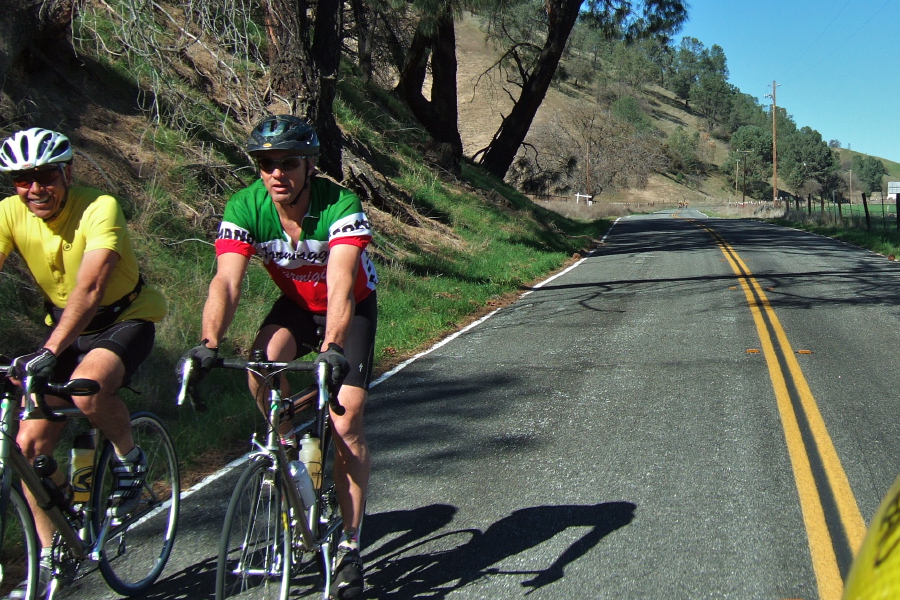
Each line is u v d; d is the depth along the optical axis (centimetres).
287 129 308
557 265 1778
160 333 723
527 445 544
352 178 1574
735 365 761
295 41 1316
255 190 329
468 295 1267
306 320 353
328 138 1405
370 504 450
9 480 292
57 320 364
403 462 518
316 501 325
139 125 1132
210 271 938
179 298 831
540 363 797
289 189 312
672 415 605
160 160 1082
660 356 810
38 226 337
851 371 727
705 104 19900
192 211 1032
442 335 988
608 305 1163
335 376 287
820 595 338
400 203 1741
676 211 8769
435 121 2772
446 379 747
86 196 339
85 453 346
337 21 1412
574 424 589
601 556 377
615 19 2700
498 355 845
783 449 521
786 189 15150
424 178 2139
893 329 927
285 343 336
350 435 328
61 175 325
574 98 12838
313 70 1343
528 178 3609
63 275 346
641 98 17838
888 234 2314
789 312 1054
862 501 436
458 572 365
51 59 1076
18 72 998
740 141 15475
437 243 1645
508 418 611
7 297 682
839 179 15538
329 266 319
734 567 363
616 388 689
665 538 394
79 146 986
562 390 689
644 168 11625
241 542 296
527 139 7694
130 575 364
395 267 1278
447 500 452
